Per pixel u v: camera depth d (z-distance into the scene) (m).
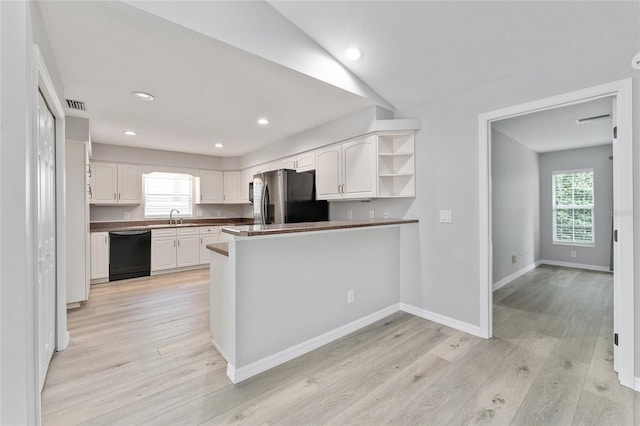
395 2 1.89
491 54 2.21
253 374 2.04
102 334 2.67
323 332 2.50
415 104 3.05
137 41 1.83
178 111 3.17
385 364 2.17
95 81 2.39
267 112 3.20
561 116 3.46
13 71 1.24
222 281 2.24
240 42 1.91
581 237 5.47
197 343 2.50
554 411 1.66
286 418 1.62
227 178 6.05
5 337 1.23
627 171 1.85
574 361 2.19
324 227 2.20
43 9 1.51
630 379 1.86
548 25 1.89
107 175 4.81
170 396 1.80
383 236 3.06
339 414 1.65
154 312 3.24
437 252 2.91
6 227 1.23
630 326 1.85
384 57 2.43
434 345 2.45
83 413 1.64
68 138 3.27
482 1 1.81
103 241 4.51
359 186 3.25
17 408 1.25
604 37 1.88
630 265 1.85
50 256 2.15
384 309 3.08
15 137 1.24
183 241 5.32
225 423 1.58
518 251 4.91
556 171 5.70
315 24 2.16
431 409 1.69
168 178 5.71
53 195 2.28
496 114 2.47
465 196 2.68
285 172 3.65
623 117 1.86
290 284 2.27
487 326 2.57
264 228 2.05
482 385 1.90
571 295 3.84
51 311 2.22
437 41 2.18
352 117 3.28
